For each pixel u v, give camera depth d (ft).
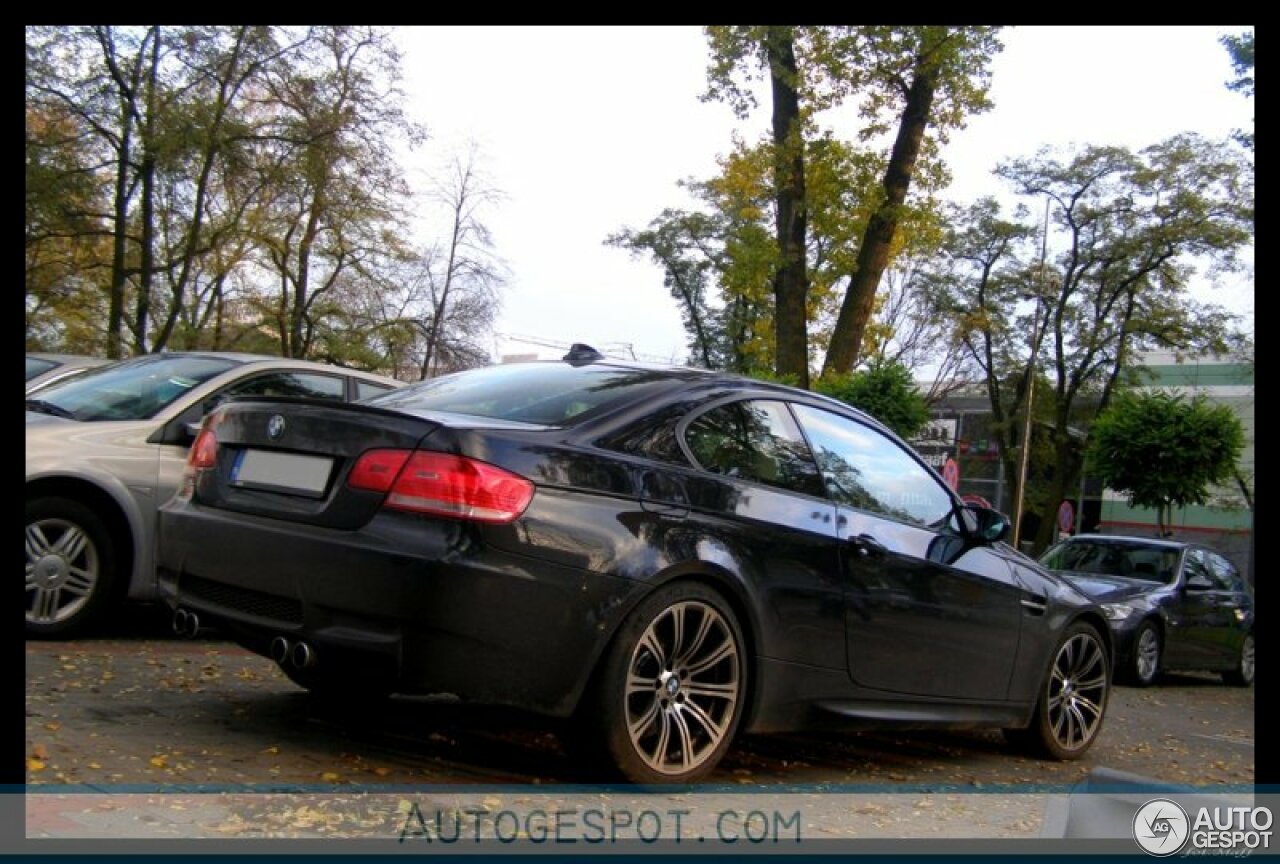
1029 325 134.62
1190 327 127.54
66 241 92.53
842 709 16.83
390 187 96.48
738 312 139.85
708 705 15.17
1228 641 47.09
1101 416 93.61
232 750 14.66
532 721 14.30
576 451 14.38
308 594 13.64
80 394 24.62
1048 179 130.82
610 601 13.88
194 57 84.94
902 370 72.02
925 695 18.24
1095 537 49.83
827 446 17.85
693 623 14.90
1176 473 86.22
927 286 139.44
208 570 14.76
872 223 71.46
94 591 22.04
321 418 14.47
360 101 90.74
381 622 13.24
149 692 17.80
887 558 17.52
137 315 89.45
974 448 177.58
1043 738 21.11
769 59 69.87
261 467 14.89
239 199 93.04
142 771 13.29
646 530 14.42
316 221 98.89
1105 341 128.98
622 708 14.05
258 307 109.70
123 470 22.36
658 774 14.53
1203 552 48.83
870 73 69.46
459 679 13.15
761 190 73.10
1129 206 128.06
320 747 15.28
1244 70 62.34
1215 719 33.53
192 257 88.48
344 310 110.73
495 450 13.67
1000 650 19.65
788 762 18.25
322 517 13.88
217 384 24.49
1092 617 22.07
